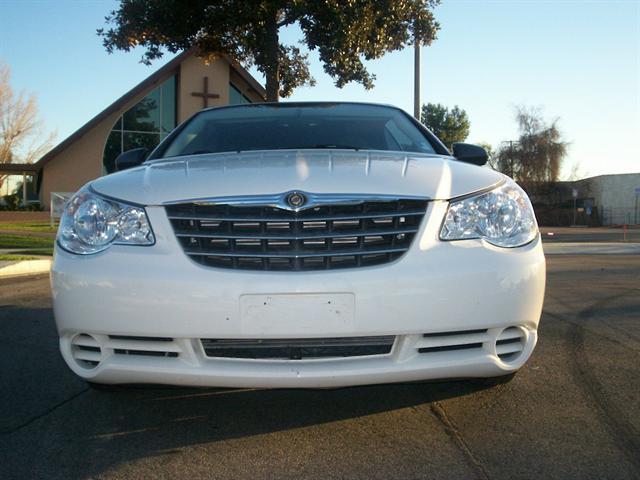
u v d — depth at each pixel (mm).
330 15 14367
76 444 2795
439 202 2750
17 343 4734
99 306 2639
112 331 2633
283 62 18406
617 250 16797
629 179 48625
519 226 2854
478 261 2674
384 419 3072
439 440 2811
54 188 29250
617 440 2781
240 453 2689
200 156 3535
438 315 2604
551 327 5176
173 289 2580
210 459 2631
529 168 50344
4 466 2570
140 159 3889
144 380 2670
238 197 2668
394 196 2697
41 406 3293
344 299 2566
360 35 14758
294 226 2629
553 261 12438
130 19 15211
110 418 3111
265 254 2613
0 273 9555
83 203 2895
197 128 4215
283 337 2566
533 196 51125
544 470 2500
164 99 29469
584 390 3467
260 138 3975
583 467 2521
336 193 2678
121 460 2625
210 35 15992
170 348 2627
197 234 2654
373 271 2590
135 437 2871
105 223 2770
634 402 3268
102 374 2701
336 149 3611
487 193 2865
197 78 29141
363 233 2639
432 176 2896
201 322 2564
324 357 2621
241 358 2625
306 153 3387
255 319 2559
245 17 14477
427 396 3387
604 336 4824
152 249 2674
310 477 2463
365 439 2830
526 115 51156
